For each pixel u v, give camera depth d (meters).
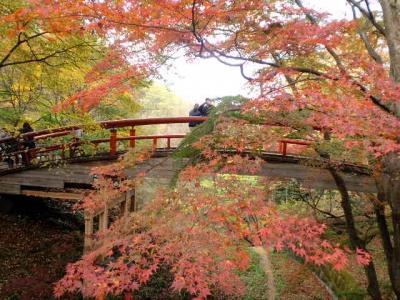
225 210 3.94
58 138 10.66
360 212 9.42
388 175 5.33
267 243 3.67
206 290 3.41
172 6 4.37
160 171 9.08
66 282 3.93
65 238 10.48
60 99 10.30
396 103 4.49
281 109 4.07
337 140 5.34
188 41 5.16
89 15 4.62
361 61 4.50
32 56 8.35
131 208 10.86
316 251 3.65
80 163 9.77
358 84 4.37
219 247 3.71
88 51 8.03
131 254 3.91
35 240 10.90
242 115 4.89
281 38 4.89
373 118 3.65
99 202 5.60
